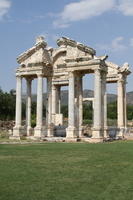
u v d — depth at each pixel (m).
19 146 39.09
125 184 16.27
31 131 56.88
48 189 15.16
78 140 50.44
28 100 57.66
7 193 14.38
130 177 18.08
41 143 45.31
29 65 56.00
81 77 56.00
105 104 53.44
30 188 15.36
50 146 39.12
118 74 64.50
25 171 19.95
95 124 50.31
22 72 56.41
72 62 52.78
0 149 34.56
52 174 18.95
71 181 16.97
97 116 50.34
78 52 52.56
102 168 21.19
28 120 57.31
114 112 132.88
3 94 119.06
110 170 20.39
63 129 59.06
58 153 30.42
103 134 51.72
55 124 62.44
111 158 26.45
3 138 55.19
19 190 14.95
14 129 55.12
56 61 58.03
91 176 18.36
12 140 50.91
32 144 43.12
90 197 13.72
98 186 15.82
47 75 56.91
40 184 16.22
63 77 60.09
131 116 138.38
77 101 55.88
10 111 120.06
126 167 21.61
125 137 58.88
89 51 51.97
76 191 14.80
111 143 45.38
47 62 56.19
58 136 57.69
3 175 18.58
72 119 52.19
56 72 57.53
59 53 57.62
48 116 56.78
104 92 53.09
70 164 23.03
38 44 55.16
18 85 56.62
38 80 55.06
